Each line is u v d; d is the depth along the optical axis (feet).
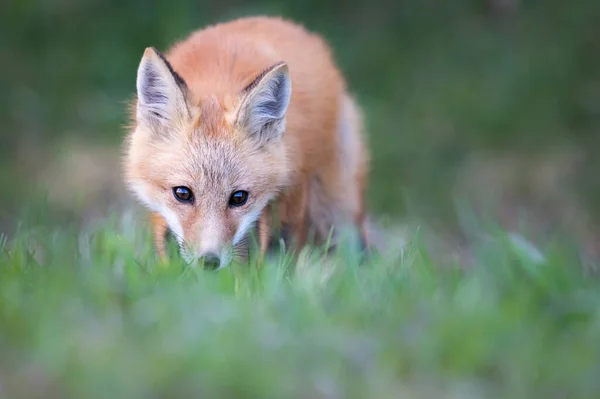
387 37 73.00
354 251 31.04
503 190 66.33
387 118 69.36
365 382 20.42
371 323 23.00
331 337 21.59
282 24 38.29
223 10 68.39
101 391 18.69
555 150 68.08
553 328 24.71
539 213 65.16
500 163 67.67
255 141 31.99
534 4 74.23
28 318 21.58
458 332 22.04
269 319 22.58
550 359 21.98
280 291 24.76
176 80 31.17
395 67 71.41
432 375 21.07
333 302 24.84
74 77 67.87
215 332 21.30
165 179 31.32
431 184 66.33
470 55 72.54
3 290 23.70
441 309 23.77
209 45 34.86
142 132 32.42
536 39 72.49
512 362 21.44
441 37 73.26
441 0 74.59
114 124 65.26
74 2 71.26
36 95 67.05
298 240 35.50
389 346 21.48
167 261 29.27
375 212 64.49
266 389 19.21
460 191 66.03
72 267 26.91
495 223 34.22
